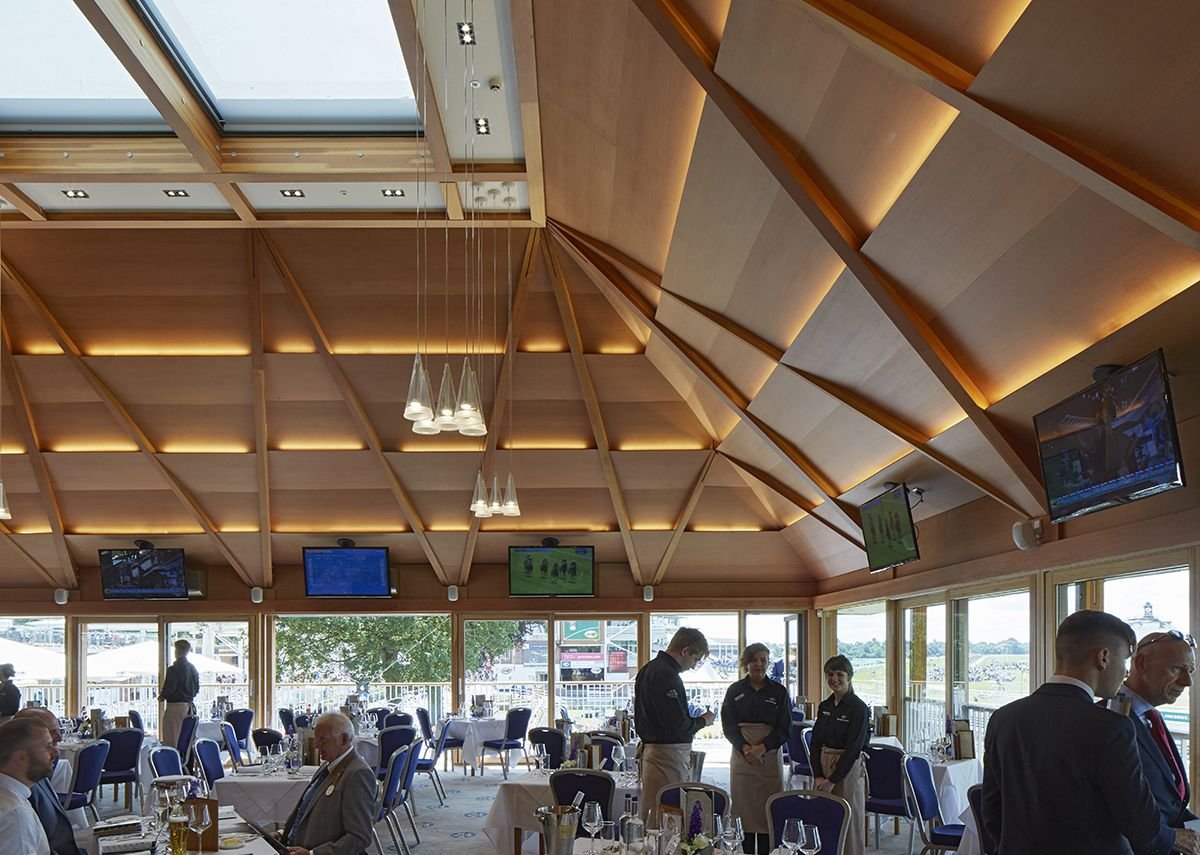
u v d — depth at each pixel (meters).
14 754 4.40
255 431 12.23
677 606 14.56
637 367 11.40
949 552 9.24
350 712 11.59
